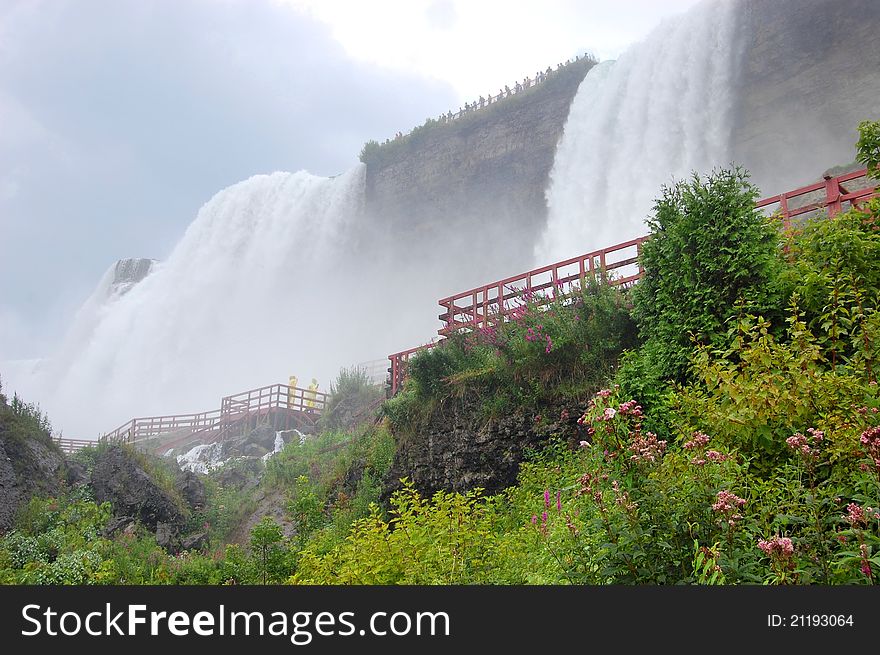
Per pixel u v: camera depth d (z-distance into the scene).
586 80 46.84
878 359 7.07
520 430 12.53
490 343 14.19
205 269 60.28
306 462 24.00
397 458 14.80
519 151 54.38
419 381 14.80
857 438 5.73
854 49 37.62
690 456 5.89
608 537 5.36
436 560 7.43
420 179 58.50
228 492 23.69
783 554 4.48
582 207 42.38
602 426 5.91
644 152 40.50
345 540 13.22
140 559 15.83
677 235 10.34
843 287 8.52
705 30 40.97
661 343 10.19
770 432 6.68
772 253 9.70
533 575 6.52
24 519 17.62
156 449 35.12
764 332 7.86
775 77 39.28
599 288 13.07
